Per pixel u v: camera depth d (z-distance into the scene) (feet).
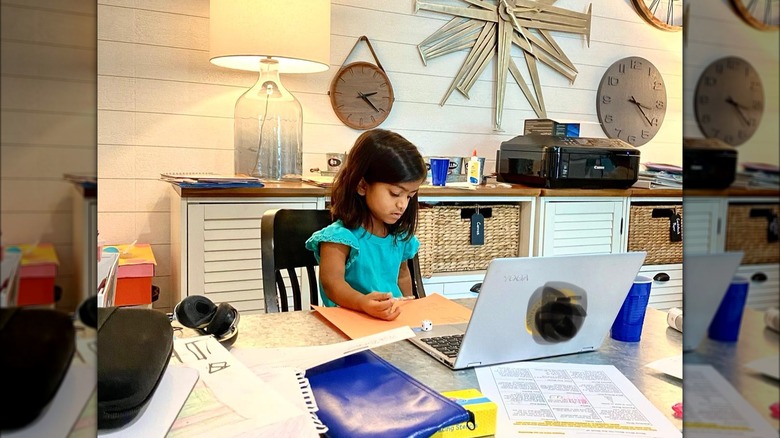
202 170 8.29
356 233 5.27
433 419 2.21
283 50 7.04
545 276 3.02
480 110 9.83
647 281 3.53
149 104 7.95
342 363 2.83
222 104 8.30
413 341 3.39
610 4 10.57
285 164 8.04
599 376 2.96
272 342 3.34
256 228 7.19
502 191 8.51
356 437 2.09
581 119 10.62
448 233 8.67
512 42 9.88
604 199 9.23
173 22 7.96
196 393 2.39
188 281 6.96
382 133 5.30
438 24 9.39
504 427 2.40
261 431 2.10
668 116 11.30
